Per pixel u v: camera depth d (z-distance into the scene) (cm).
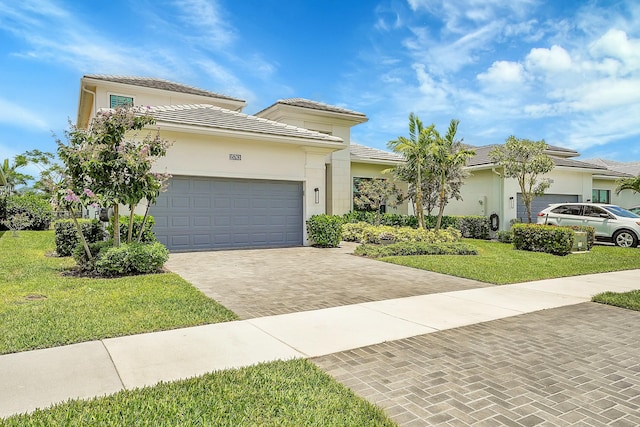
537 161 1733
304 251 1337
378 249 1242
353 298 696
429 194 1791
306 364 404
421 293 741
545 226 1399
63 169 859
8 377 367
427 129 1611
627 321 575
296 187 1491
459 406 325
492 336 503
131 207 913
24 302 611
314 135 1480
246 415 304
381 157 2177
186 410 309
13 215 1858
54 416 297
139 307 591
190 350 441
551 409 322
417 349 455
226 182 1355
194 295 671
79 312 558
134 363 402
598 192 2600
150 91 1878
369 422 296
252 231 1402
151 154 916
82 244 885
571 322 568
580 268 1045
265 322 550
